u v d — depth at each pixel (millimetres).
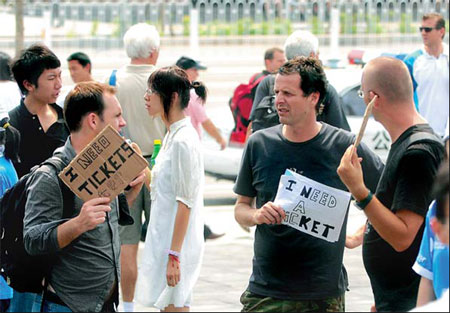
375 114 5805
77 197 5867
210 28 28766
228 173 14391
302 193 6082
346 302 9500
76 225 5648
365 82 5832
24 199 5961
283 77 6105
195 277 7215
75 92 5934
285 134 6258
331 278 6184
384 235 5602
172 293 7145
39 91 7652
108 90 5977
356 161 5578
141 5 26766
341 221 6098
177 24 28312
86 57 12148
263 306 6227
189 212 7121
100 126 5938
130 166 5758
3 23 25016
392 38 28031
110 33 25750
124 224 6340
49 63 7645
